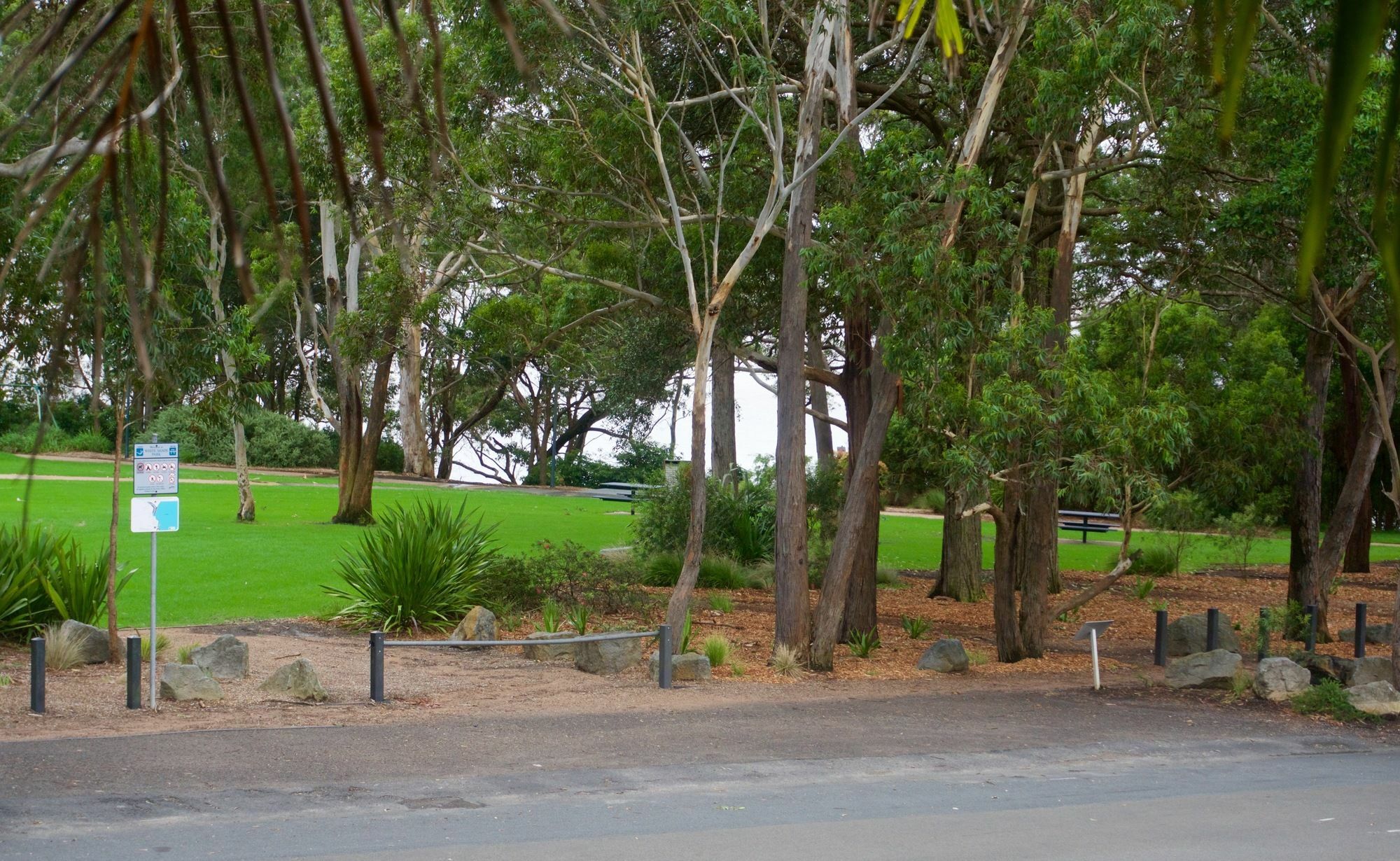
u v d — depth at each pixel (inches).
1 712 395.9
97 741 352.2
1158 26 508.7
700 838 267.9
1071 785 332.5
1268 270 698.8
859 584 689.6
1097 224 686.5
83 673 482.3
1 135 36.8
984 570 1198.3
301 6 38.4
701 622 749.3
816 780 332.8
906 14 39.4
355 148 590.2
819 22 576.1
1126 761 367.6
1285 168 529.7
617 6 516.4
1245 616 876.0
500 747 367.2
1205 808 303.9
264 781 314.7
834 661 603.5
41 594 565.9
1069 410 528.4
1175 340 751.1
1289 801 313.0
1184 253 613.6
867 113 567.8
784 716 432.5
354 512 1224.8
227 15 39.1
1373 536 1887.3
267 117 349.1
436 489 1861.5
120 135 42.7
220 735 367.9
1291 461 748.0
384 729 390.0
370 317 702.5
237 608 711.1
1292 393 746.2
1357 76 29.9
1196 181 589.9
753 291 736.3
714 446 1266.0
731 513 1042.1
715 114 688.4
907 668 591.5
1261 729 423.8
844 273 551.8
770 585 952.3
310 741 365.1
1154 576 1143.0
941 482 631.8
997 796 316.5
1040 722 431.5
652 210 625.6
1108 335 863.7
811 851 257.6
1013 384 531.5
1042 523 631.8
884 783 331.6
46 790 295.7
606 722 412.2
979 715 444.5
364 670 534.0
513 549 1070.4
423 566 674.2
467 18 564.4
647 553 999.6
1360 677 506.3
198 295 491.5
